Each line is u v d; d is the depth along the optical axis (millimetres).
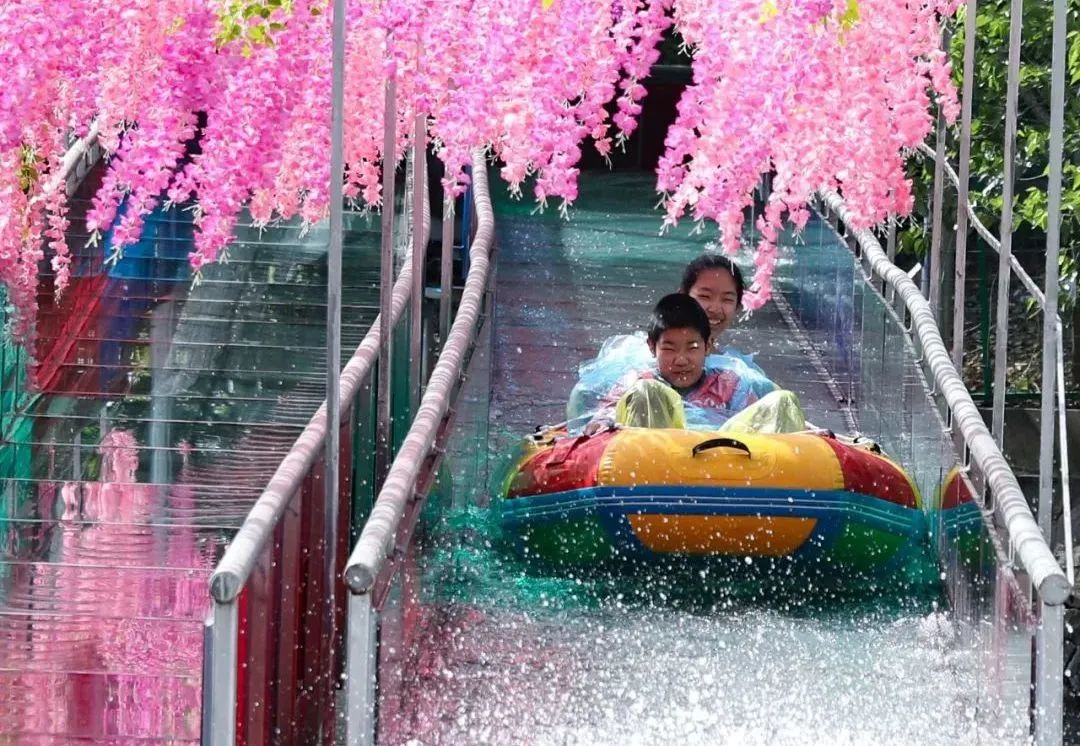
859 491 11938
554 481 12352
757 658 10664
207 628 6746
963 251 11938
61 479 12250
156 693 8578
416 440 9875
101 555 10719
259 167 8375
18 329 13430
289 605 8062
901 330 13609
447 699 9734
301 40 8555
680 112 8688
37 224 10312
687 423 13547
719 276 14703
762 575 12188
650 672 10375
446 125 8602
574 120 8836
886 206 9172
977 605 9742
